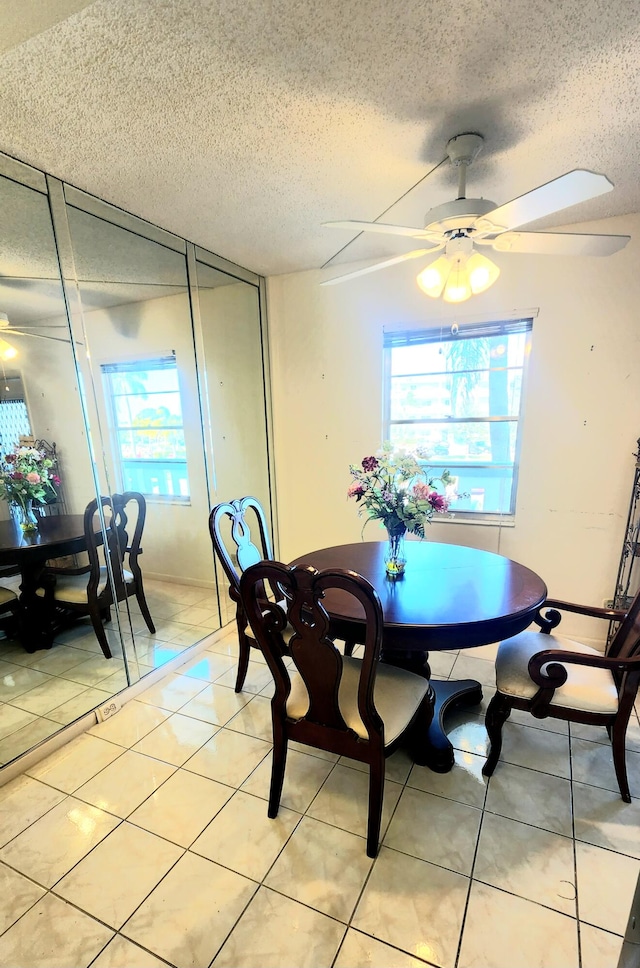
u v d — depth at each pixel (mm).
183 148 1641
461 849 1393
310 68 1247
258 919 1204
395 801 1581
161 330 2809
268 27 1106
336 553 2273
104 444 2566
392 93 1354
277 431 3445
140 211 2176
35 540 2459
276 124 1504
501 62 1229
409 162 1751
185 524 3049
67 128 1505
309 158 1718
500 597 1676
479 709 2107
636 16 1069
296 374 3279
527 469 2668
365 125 1513
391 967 1092
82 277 2393
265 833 1464
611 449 2473
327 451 3277
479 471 2850
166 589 2975
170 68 1229
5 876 1343
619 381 2402
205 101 1377
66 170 1788
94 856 1397
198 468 3125
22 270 2318
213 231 2424
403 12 1073
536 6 1053
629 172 1830
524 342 2596
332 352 3121
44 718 2047
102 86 1295
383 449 1927
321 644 1293
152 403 2822
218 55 1189
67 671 2404
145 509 2818
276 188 1958
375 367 3006
